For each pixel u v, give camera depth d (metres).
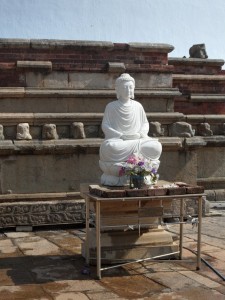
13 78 9.26
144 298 5.03
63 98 9.41
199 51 12.43
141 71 9.85
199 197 6.00
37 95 9.20
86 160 9.18
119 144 6.58
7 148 8.64
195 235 8.09
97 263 5.73
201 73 12.10
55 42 9.42
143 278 5.75
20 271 6.05
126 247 6.40
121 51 9.81
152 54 9.98
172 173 9.70
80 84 9.54
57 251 7.12
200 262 6.10
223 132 11.61
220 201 11.55
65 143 8.98
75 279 5.71
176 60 11.84
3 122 8.93
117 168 6.41
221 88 11.95
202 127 11.45
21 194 8.86
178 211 9.51
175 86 11.70
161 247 6.50
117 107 6.90
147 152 6.71
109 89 9.66
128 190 5.79
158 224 6.33
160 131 9.66
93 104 9.56
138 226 6.29
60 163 9.08
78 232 8.61
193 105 11.74
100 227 6.28
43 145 8.84
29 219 8.74
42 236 8.27
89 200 6.36
